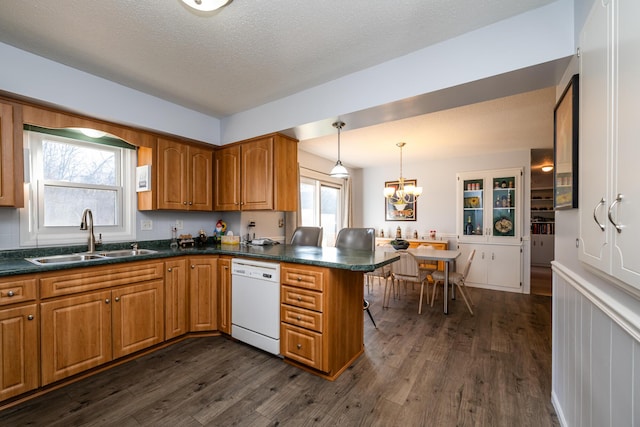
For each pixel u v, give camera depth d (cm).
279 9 158
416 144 432
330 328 204
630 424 89
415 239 539
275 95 273
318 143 426
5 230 213
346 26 173
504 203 474
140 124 264
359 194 645
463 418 165
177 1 152
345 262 193
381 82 216
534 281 536
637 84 78
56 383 192
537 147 446
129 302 226
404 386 197
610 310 100
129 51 200
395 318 339
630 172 82
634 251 79
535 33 159
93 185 264
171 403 177
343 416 167
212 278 277
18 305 173
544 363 229
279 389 193
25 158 210
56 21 168
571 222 150
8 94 194
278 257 226
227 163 326
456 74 184
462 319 335
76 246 246
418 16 164
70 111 226
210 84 251
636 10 79
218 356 238
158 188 282
